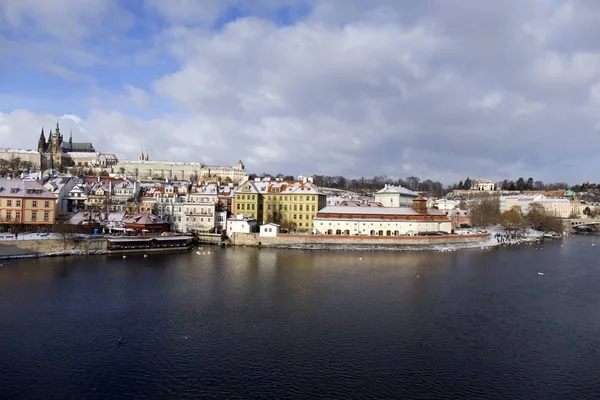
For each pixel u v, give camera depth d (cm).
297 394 5031
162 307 8019
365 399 4959
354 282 10319
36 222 15138
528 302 8831
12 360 5725
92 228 15888
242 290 9356
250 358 5919
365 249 16500
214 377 5388
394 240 16938
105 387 5103
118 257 13312
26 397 4859
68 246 13450
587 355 6203
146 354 5981
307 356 6009
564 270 12662
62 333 6650
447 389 5209
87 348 6134
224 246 16750
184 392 5028
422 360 5950
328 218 18338
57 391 4997
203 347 6244
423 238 17188
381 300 8756
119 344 6291
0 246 12288
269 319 7462
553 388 5275
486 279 11012
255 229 18312
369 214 18638
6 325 6938
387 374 5538
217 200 19975
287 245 16700
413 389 5197
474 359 6019
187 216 18675
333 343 6462
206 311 7831
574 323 7544
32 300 8275
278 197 19625
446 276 11294
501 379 5466
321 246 16488
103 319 7306
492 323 7475
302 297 8869
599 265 13738
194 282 10025
